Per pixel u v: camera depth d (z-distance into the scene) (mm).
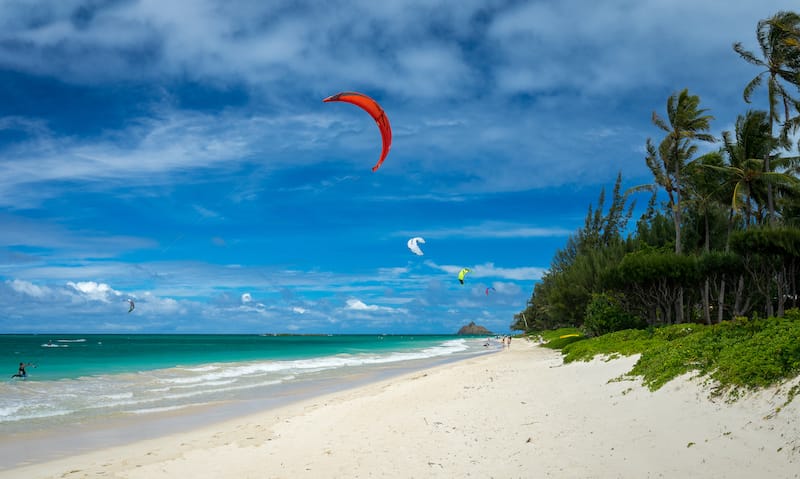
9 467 10688
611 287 40406
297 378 28906
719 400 9156
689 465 7316
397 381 24172
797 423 7227
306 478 8672
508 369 23219
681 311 40000
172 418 16250
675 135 41875
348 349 76750
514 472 8008
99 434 13914
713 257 36875
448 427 11406
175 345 100375
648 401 10727
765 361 8969
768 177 37812
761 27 38156
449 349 72500
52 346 90688
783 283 34906
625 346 21266
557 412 11648
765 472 6605
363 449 10242
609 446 8648
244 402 19594
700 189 45719
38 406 18641
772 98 37719
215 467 9734
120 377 29281
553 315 67188
